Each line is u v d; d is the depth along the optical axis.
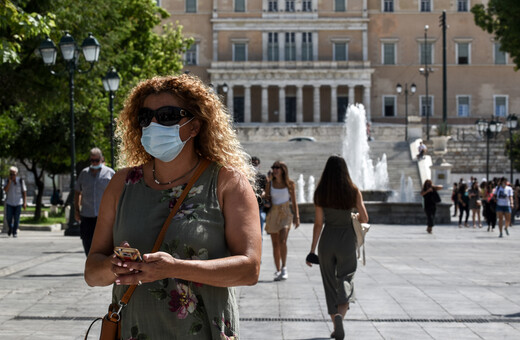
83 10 23.70
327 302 7.84
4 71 22.66
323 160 54.66
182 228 3.37
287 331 8.15
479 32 85.44
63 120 31.95
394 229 28.09
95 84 25.56
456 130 73.44
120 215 3.51
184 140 3.51
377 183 48.84
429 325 8.52
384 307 9.72
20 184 22.52
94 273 3.41
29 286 11.38
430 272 13.73
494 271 13.91
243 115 83.62
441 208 31.86
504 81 85.75
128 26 28.27
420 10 85.38
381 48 85.12
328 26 84.31
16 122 31.62
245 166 3.77
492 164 64.94
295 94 84.69
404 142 58.75
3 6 12.75
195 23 84.69
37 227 26.11
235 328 3.44
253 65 81.81
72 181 22.12
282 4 84.44
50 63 20.06
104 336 3.40
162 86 3.53
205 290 3.38
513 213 32.62
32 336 7.74
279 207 12.52
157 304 3.34
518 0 37.59
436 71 85.44
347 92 84.50
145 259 3.02
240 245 3.35
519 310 9.48
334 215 7.98
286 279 12.53
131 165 3.86
